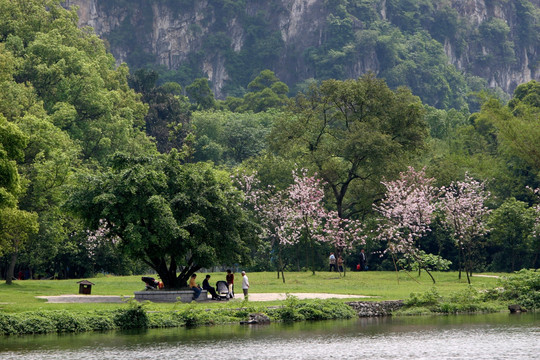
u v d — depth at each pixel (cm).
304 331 3180
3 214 4862
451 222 6125
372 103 7319
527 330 3181
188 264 4331
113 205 3994
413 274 6550
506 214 7300
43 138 6397
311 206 6309
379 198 7456
